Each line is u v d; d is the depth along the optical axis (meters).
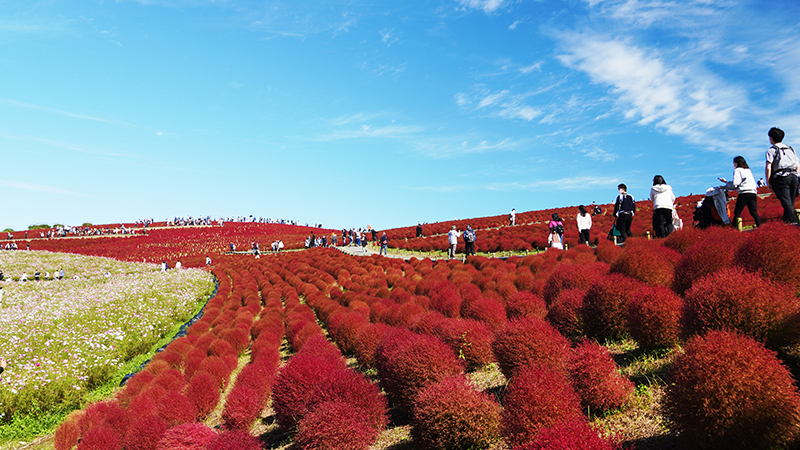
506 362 5.78
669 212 11.55
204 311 22.30
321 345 8.87
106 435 8.11
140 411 9.01
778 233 5.66
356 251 41.62
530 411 4.27
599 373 4.85
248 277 32.28
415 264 23.78
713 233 8.55
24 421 10.48
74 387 11.56
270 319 15.62
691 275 6.27
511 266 15.19
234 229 87.06
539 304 8.08
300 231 90.38
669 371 4.51
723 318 4.55
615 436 4.16
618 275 6.79
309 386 7.27
